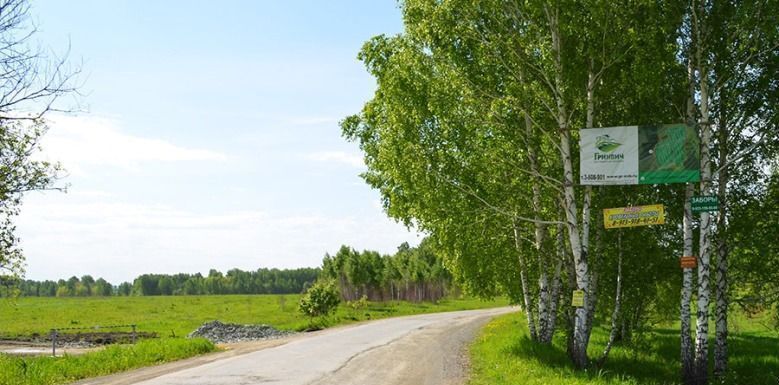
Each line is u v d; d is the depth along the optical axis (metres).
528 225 21.70
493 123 18.00
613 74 17.23
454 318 48.47
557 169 19.55
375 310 66.19
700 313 17.59
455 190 19.09
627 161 16.64
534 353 19.69
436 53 18.58
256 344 29.19
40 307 80.44
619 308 19.66
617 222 16.84
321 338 30.70
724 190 19.22
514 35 17.33
